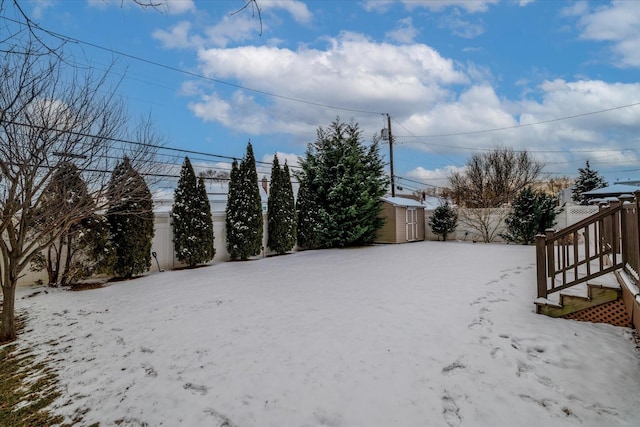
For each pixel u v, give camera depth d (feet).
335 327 13.50
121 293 22.36
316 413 8.19
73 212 17.63
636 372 9.49
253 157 38.96
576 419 7.68
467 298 16.61
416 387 9.04
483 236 52.80
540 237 14.37
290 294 19.29
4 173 14.43
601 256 13.57
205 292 20.84
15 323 17.56
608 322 12.75
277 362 10.79
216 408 8.64
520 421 7.66
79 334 14.96
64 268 26.66
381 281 21.79
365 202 47.50
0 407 9.64
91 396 9.77
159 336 13.74
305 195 46.80
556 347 10.90
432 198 118.42
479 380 9.28
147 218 29.50
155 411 8.75
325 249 46.60
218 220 37.93
